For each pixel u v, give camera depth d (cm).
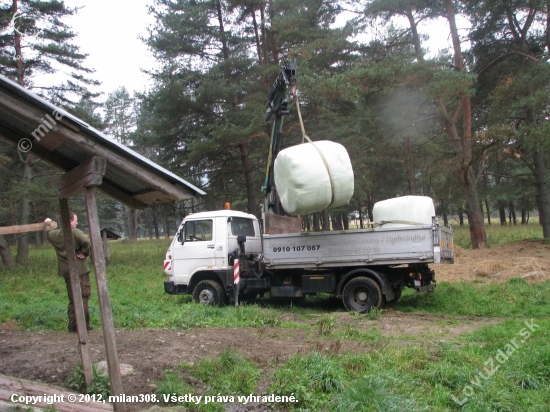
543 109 1557
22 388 462
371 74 1519
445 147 2233
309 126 2208
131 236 5641
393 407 420
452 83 1423
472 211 1906
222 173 2270
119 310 960
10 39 1966
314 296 1188
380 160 2178
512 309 946
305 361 543
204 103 2011
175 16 2033
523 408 440
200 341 670
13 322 845
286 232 1135
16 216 2167
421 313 973
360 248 979
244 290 1095
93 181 354
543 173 2130
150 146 2202
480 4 1786
